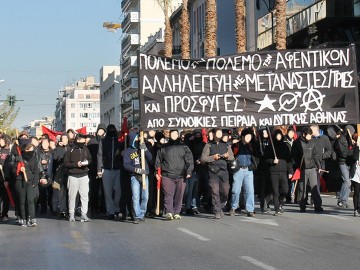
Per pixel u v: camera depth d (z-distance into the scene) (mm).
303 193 16812
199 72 16250
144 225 14703
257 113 16297
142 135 15312
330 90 16344
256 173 17828
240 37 33594
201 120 16219
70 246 11734
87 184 15914
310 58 16359
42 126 23672
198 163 16703
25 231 14258
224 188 15781
